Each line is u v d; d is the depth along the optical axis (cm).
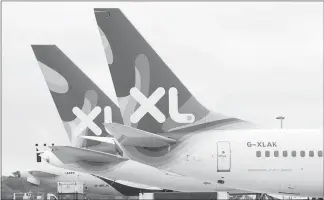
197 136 14238
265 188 14162
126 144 14012
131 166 18862
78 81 19850
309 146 14125
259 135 14225
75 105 19825
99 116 19788
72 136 19725
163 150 14162
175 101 14400
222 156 14075
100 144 19512
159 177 19325
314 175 14050
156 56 14412
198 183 19838
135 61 14400
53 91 19800
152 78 14400
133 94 14400
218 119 14362
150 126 14362
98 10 14325
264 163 14050
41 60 19825
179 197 12525
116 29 14350
